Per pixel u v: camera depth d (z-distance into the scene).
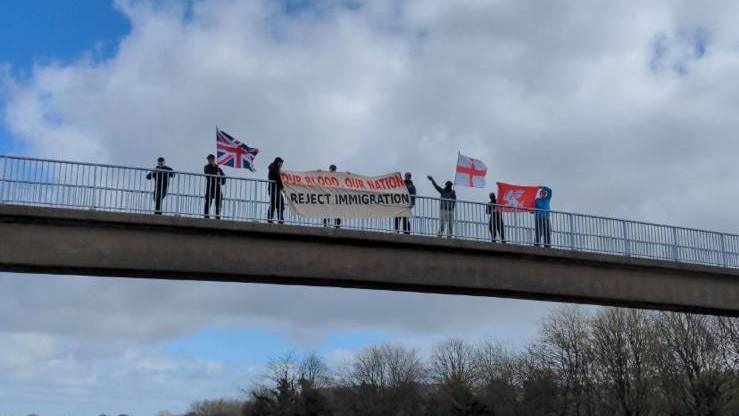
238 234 28.86
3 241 26.20
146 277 28.39
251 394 91.81
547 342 75.38
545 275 33.59
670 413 62.91
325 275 29.91
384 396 96.75
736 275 37.47
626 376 66.88
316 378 100.81
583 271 34.44
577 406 69.69
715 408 60.03
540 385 72.75
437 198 31.77
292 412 86.75
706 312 38.06
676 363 64.62
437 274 31.61
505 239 32.59
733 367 62.94
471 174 34.97
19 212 26.02
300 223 29.73
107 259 27.12
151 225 27.53
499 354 92.38
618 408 66.75
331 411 89.06
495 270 32.66
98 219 26.84
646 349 66.44
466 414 76.94
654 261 35.38
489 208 32.59
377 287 31.41
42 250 26.52
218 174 29.08
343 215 30.33
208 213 28.36
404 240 30.80
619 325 68.50
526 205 34.25
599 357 69.44
